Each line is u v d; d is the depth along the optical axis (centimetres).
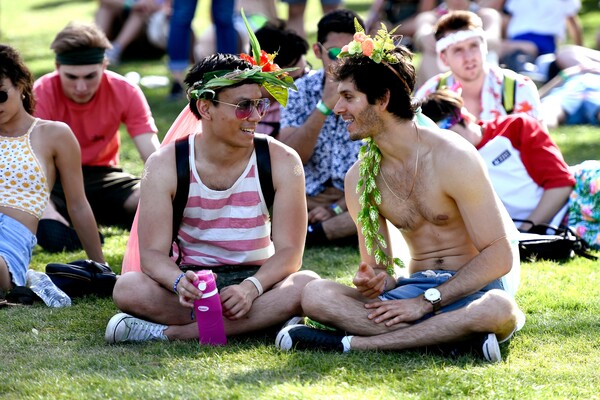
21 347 784
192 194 815
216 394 651
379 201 786
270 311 791
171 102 1853
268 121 1204
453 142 753
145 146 1184
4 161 947
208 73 791
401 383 679
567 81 1711
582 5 2720
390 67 741
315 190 1171
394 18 2067
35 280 922
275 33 1167
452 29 1198
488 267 744
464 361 730
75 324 845
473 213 746
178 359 741
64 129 965
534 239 1055
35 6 3359
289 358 737
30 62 2292
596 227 1089
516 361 743
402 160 768
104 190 1205
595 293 930
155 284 802
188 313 809
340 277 1011
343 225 1137
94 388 671
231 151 806
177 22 1839
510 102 1201
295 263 819
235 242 834
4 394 666
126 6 2300
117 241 1156
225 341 781
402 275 838
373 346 746
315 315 768
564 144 1530
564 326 830
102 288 931
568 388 679
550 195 1100
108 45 1163
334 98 1104
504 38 1977
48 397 655
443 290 748
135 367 722
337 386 670
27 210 945
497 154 1109
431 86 1236
